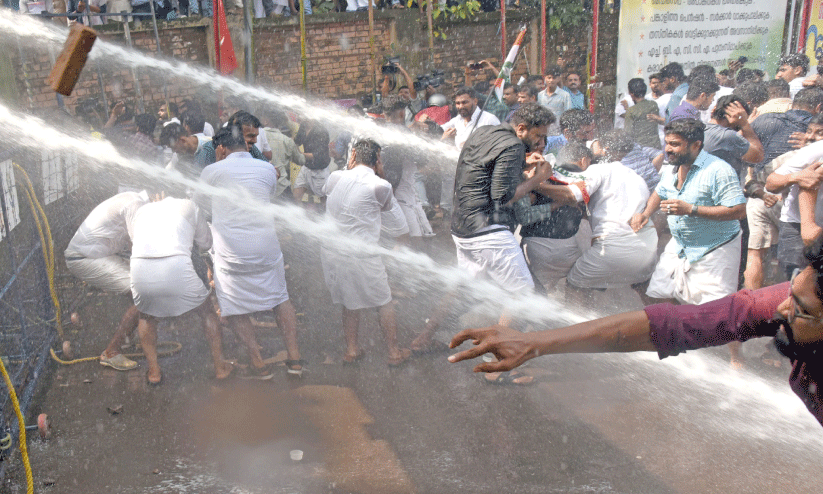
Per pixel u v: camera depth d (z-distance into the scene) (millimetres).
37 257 5277
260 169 4730
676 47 11211
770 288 1856
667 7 10891
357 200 4766
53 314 5305
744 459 3887
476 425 4285
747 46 12148
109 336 5602
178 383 4836
